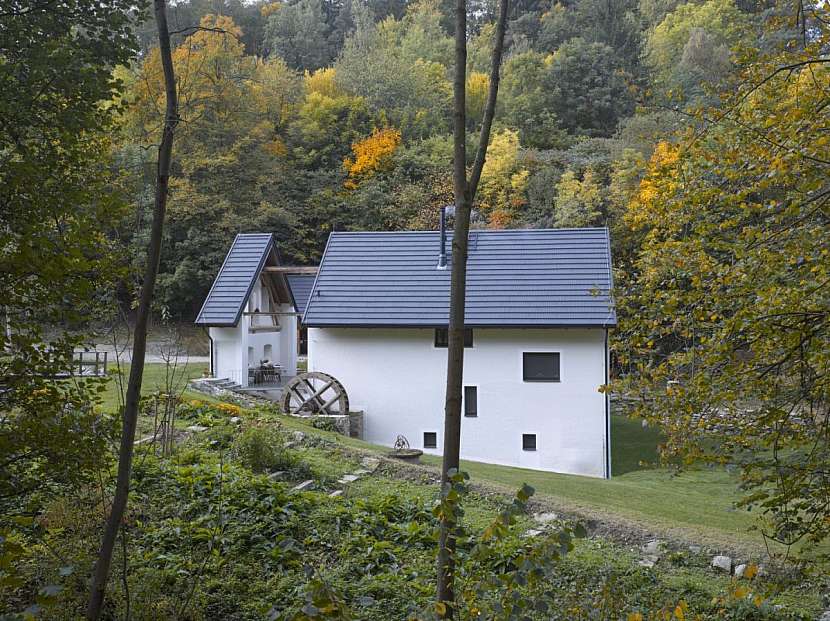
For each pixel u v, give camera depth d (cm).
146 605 660
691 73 3284
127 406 600
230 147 4144
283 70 5012
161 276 3834
